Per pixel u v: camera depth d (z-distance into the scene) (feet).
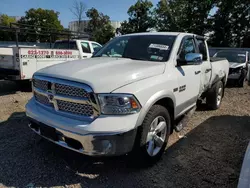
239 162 10.78
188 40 13.46
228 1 96.17
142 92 8.76
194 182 9.20
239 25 98.63
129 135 8.36
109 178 9.30
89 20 121.90
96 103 8.09
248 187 5.75
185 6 107.14
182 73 11.58
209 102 18.81
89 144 8.16
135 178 9.36
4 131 13.44
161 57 11.35
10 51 23.11
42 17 128.06
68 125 8.39
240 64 32.14
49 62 25.93
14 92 24.39
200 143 12.73
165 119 10.40
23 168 9.77
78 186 8.77
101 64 10.11
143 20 118.93
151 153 9.87
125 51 12.54
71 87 8.52
